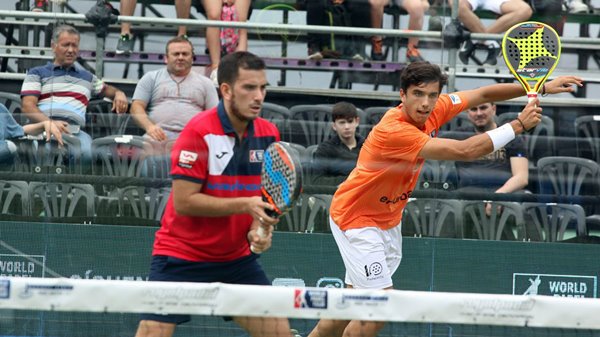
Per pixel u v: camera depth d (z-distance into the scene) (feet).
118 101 43.29
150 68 45.75
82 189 41.06
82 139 41.65
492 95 39.06
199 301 26.35
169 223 31.01
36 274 40.78
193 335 40.40
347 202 38.19
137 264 41.04
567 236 42.29
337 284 41.50
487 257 41.83
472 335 40.06
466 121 43.50
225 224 30.37
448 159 35.58
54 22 45.50
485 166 42.01
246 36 47.32
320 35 47.06
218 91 45.03
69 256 40.86
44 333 40.29
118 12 46.91
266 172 28.43
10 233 40.78
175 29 46.57
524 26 37.04
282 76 46.65
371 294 26.40
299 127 42.80
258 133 30.73
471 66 47.65
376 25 47.24
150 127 42.32
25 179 40.96
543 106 44.11
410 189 38.27
